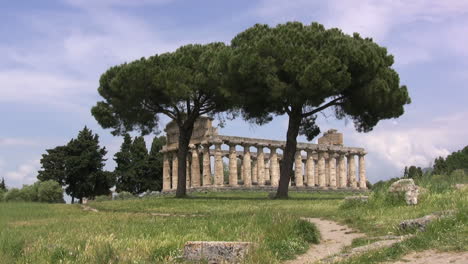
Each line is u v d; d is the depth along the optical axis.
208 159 77.75
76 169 91.81
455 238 14.03
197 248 15.02
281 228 18.45
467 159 87.62
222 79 47.44
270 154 83.75
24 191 83.38
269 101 47.12
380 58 46.44
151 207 41.56
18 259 15.20
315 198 49.16
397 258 13.17
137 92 51.22
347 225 22.44
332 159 92.62
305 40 46.03
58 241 17.58
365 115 49.59
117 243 16.66
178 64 52.69
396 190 26.09
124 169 98.88
